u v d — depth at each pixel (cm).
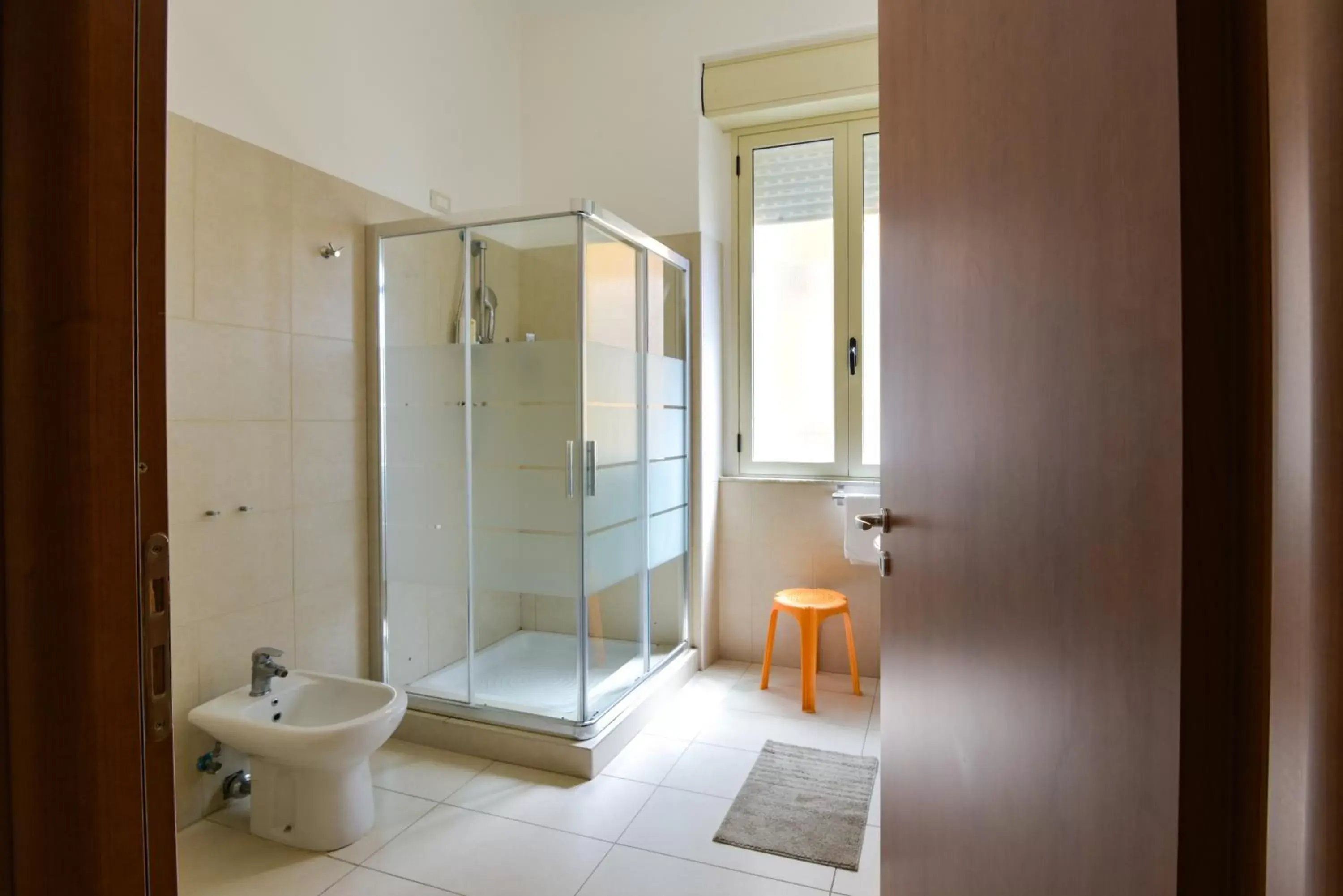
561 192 355
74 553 45
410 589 274
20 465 45
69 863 45
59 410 45
